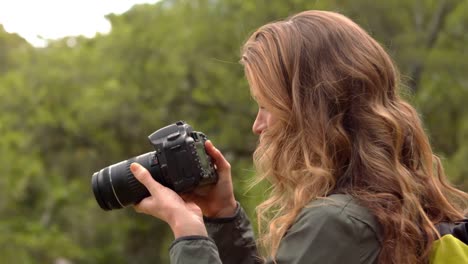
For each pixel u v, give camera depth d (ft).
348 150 6.48
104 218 57.98
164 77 49.83
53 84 54.03
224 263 7.93
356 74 6.56
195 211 6.73
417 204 6.29
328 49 6.66
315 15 6.88
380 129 6.47
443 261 6.13
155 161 7.11
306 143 6.57
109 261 57.82
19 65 60.64
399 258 6.07
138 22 53.16
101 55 54.13
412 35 39.83
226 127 48.21
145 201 7.03
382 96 6.68
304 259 5.98
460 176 34.37
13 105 53.83
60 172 56.80
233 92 46.19
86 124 53.01
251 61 6.91
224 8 46.62
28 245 51.52
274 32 6.88
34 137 54.34
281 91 6.72
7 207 52.75
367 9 39.47
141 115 50.75
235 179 44.86
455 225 6.54
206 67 47.03
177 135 7.08
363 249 6.03
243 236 7.94
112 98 50.47
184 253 6.34
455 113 42.39
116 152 54.95
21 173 51.85
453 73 40.88
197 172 7.06
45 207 57.16
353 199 6.18
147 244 59.06
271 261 6.17
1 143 50.67
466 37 41.04
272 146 6.81
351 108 6.56
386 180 6.28
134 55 51.83
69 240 55.62
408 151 6.63
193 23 48.26
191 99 50.29
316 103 6.59
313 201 6.26
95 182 7.30
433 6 41.75
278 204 6.86
